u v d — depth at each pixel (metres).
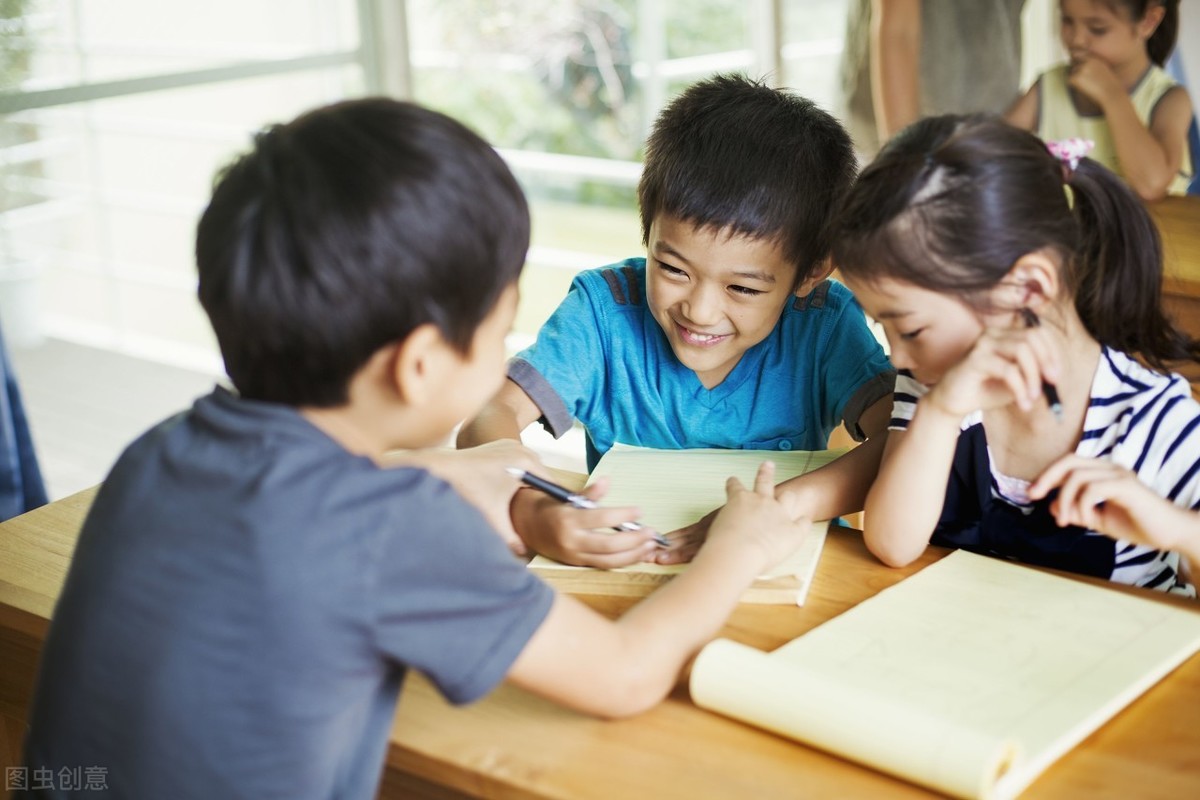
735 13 6.25
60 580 1.12
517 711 0.91
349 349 0.79
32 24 3.20
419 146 0.79
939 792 0.80
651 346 1.45
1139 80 2.48
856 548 1.15
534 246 5.48
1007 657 0.93
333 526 0.77
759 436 1.45
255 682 0.77
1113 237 1.09
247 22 3.74
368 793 0.85
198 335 4.07
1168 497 1.11
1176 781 0.81
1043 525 1.16
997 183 1.00
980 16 2.68
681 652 0.92
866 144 2.96
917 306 1.03
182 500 0.81
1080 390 1.12
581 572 1.08
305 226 0.77
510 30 6.81
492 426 1.33
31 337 3.61
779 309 1.32
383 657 0.80
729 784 0.82
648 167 1.32
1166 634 0.96
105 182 3.60
